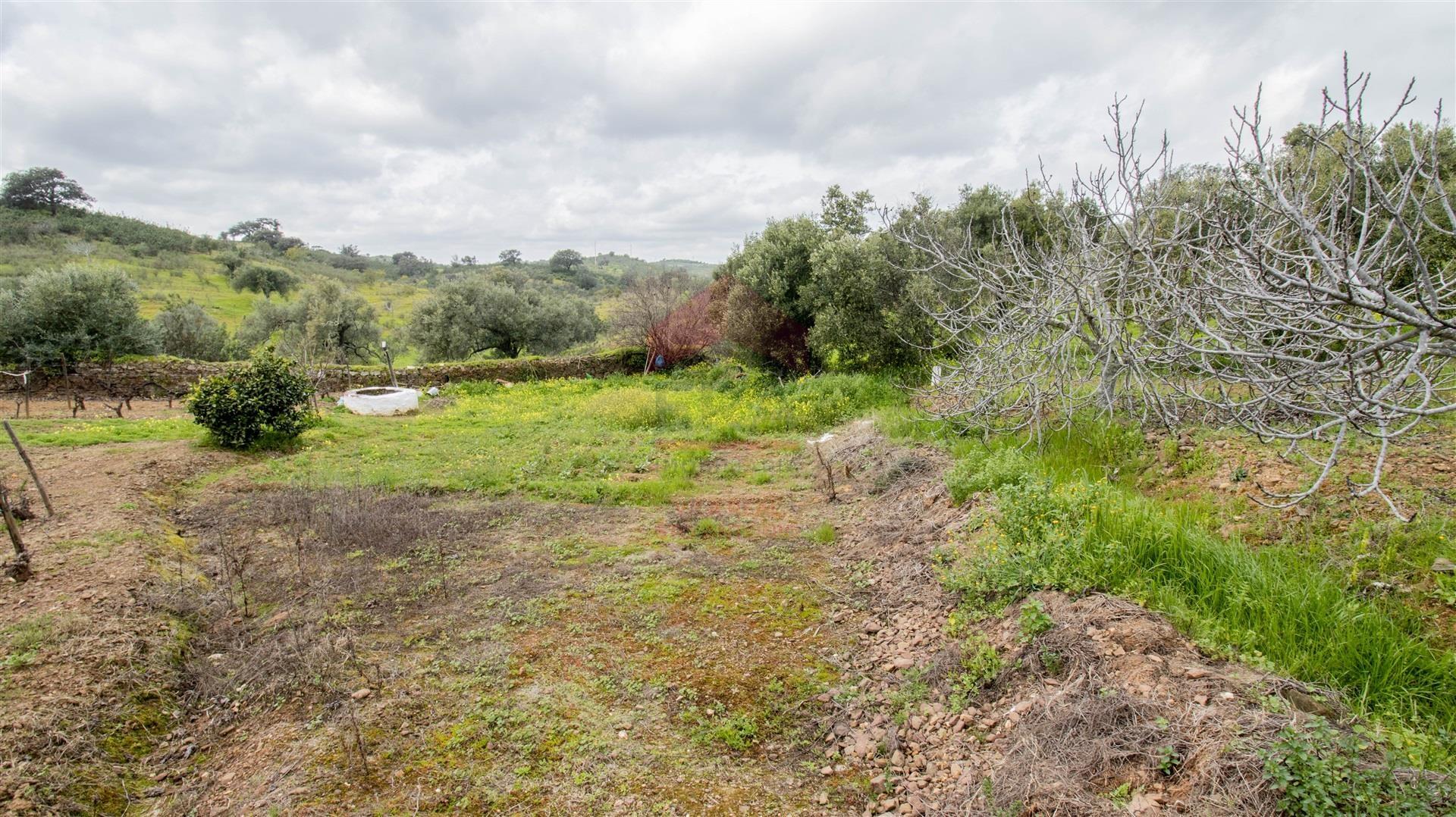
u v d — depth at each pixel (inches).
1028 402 289.1
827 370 630.5
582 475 367.9
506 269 1489.9
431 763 142.6
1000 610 169.2
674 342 850.8
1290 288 119.2
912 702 154.7
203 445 408.5
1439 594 144.3
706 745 148.5
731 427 465.7
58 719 147.0
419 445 445.1
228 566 238.2
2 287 832.9
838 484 333.4
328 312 1146.0
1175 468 238.1
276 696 169.5
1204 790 100.3
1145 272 234.8
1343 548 167.2
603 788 134.9
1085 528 181.9
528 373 809.5
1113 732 116.9
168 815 132.7
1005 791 116.9
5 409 557.6
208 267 2033.7
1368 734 104.2
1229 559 160.6
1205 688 119.1
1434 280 163.6
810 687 167.5
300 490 330.0
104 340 687.1
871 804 128.6
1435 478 186.5
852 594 216.7
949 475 260.8
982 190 650.8
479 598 220.4
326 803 131.9
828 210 788.0
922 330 548.1
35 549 229.9
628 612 208.5
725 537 272.4
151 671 172.4
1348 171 102.4
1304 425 202.2
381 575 238.8
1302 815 92.9
